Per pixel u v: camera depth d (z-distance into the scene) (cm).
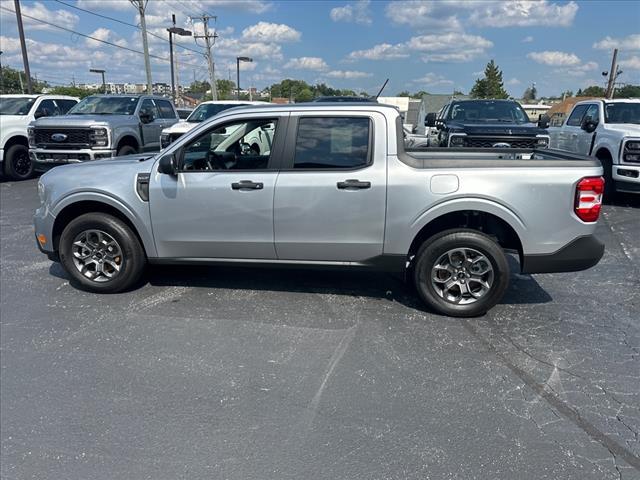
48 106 1279
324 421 282
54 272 532
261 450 259
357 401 301
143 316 419
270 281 500
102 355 355
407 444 263
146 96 1270
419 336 384
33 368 338
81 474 243
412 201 396
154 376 328
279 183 410
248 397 305
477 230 405
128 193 438
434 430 274
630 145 866
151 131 1238
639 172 858
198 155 433
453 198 391
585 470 245
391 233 405
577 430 275
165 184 430
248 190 415
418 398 304
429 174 393
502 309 439
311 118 410
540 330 398
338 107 409
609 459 253
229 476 241
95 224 450
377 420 283
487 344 373
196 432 273
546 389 315
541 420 283
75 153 1058
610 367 342
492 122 998
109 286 462
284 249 426
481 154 509
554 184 385
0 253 605
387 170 398
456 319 416
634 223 788
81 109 1202
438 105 5628
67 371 334
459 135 923
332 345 370
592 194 387
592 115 1001
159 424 280
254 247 430
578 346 372
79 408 295
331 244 416
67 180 453
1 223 768
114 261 461
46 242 471
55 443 265
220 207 423
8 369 337
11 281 505
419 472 243
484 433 272
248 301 450
